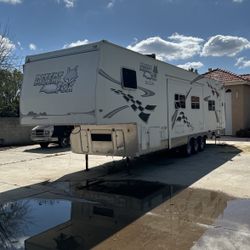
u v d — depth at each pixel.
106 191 8.14
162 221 5.84
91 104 8.16
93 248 4.77
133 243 4.91
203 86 14.53
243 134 21.59
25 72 9.57
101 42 8.28
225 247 4.68
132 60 9.38
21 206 6.95
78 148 10.42
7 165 12.23
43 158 13.99
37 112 9.17
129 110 9.16
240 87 22.17
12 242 5.06
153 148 10.28
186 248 4.68
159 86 10.73
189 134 13.05
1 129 19.95
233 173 9.80
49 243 4.98
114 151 9.74
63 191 8.22
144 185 8.63
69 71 8.66
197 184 8.56
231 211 6.32
